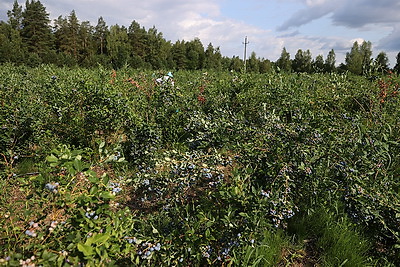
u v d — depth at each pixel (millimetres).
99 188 1669
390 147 3184
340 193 2701
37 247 1502
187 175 2564
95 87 4336
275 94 5449
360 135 2832
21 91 4703
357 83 7059
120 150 4004
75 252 1496
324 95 5797
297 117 3246
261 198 2258
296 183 2705
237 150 2846
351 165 2688
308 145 2799
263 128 3158
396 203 2477
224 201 2270
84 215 1581
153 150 4039
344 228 2643
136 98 5148
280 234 2695
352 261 2396
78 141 4348
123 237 1854
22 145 4051
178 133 4672
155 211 2998
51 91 4770
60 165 1632
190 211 2557
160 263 2078
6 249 1570
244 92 6266
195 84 7930
